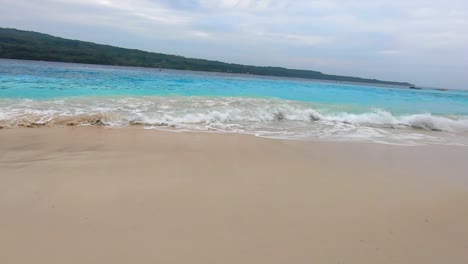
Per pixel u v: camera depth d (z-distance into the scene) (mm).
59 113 7297
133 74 23922
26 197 3012
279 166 4574
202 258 2193
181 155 4863
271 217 2887
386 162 5297
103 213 2775
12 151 4516
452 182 4379
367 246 2486
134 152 4859
